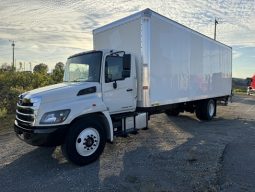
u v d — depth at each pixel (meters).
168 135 9.30
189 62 10.48
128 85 7.69
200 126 11.13
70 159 6.21
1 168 6.27
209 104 12.67
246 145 7.98
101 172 5.93
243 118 13.52
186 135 9.30
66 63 7.98
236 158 6.76
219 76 13.53
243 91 40.41
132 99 7.85
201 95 11.66
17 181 5.53
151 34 8.05
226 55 14.35
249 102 22.77
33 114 6.02
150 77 8.09
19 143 8.34
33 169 6.18
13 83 20.28
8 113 13.76
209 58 12.30
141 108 8.28
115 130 7.55
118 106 7.44
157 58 8.41
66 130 6.18
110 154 7.16
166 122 11.98
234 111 16.38
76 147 6.25
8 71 23.83
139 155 7.04
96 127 6.58
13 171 6.07
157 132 9.80
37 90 6.58
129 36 8.22
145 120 8.34
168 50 9.01
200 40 11.34
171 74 9.26
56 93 6.21
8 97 16.14
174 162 6.46
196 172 5.80
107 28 8.93
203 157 6.79
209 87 12.43
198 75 11.32
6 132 9.91
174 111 12.63
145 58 7.89
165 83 8.92
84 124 6.38
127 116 7.78
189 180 5.40
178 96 9.80
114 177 5.63
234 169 6.00
